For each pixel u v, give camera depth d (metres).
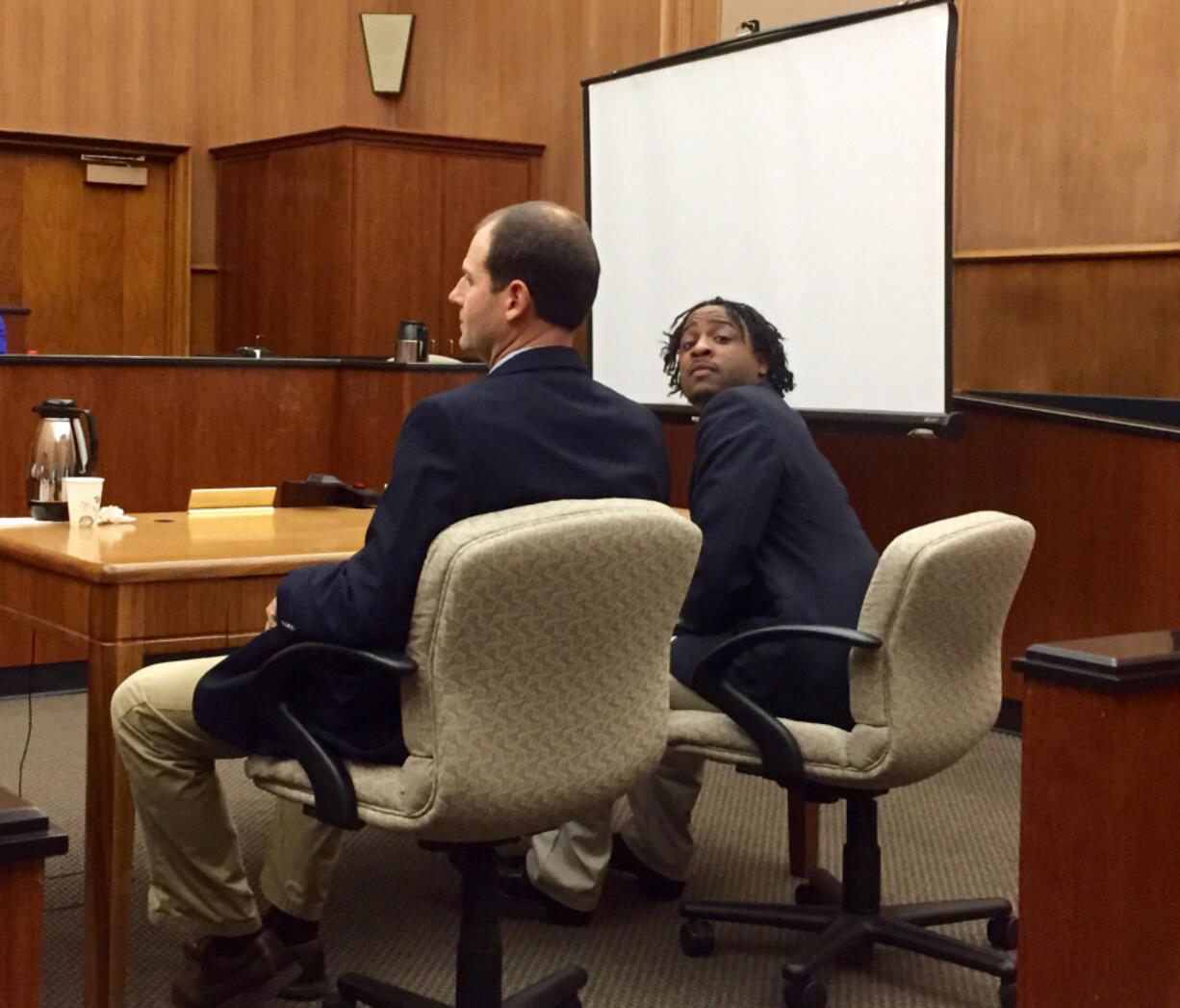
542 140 7.35
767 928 2.80
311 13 7.82
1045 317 5.00
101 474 4.70
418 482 1.81
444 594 1.75
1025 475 4.23
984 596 2.36
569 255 1.99
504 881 2.88
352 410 5.01
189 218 7.68
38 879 1.18
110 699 2.23
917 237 4.05
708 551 2.49
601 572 1.84
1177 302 4.64
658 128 4.85
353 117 7.84
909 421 4.07
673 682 2.57
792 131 4.39
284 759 2.01
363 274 6.96
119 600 2.22
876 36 4.11
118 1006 2.23
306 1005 2.38
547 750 1.87
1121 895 1.63
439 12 7.62
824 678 2.39
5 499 4.54
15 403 4.54
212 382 4.85
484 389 1.91
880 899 2.66
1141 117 4.73
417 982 2.50
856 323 4.25
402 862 3.15
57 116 7.50
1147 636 1.78
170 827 2.16
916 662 2.30
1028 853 1.72
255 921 2.27
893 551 2.28
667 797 2.91
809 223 4.37
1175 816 1.69
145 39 7.64
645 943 2.72
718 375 2.87
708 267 4.71
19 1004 1.18
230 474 4.90
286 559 2.36
